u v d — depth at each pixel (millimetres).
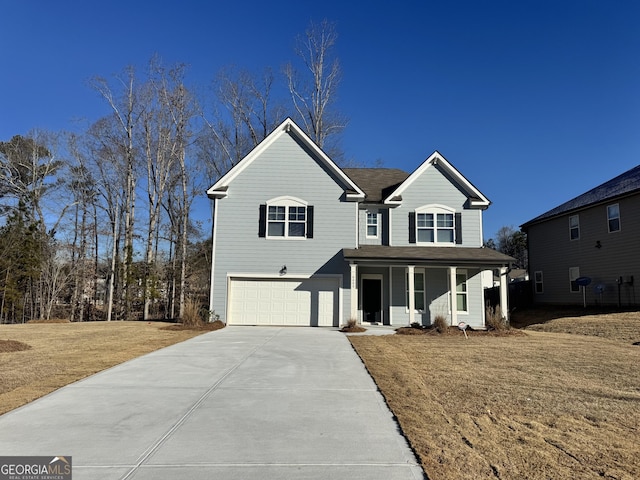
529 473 4148
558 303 26094
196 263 31469
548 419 5805
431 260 18406
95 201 34625
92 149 31938
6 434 5105
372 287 20250
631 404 6523
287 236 19344
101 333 15242
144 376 8164
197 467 4230
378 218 20906
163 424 5504
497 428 5430
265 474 4086
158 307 33844
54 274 32219
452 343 13102
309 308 19047
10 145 33125
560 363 9812
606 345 12922
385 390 7211
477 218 20750
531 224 28609
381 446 4820
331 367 9203
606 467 4293
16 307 29641
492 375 8469
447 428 5402
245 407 6273
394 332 16328
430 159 21016
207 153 33094
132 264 28453
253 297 19094
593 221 23641
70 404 6328
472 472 4164
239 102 33438
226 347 11883
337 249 19406
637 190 20453
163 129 30531
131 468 4195
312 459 4453
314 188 19688
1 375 8094
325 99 33344
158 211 30766
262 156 19781
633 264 20984
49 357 10031
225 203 19438
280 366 9266
